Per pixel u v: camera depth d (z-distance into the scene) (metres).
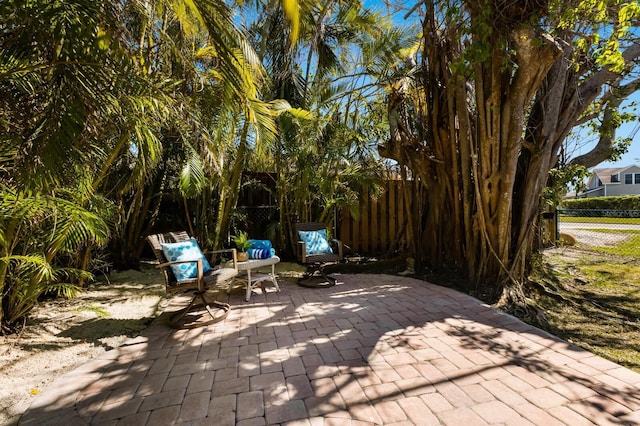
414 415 1.70
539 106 4.16
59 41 1.70
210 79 3.59
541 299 3.70
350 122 5.73
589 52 3.73
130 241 5.34
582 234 7.97
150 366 2.28
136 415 1.75
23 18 1.65
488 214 4.09
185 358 2.39
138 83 2.36
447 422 1.64
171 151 4.91
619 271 4.66
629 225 8.80
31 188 1.81
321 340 2.66
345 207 6.08
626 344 2.55
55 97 1.71
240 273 4.47
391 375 2.09
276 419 1.69
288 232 6.07
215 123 3.88
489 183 4.02
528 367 2.17
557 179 4.98
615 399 1.80
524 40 3.25
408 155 5.04
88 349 2.56
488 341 2.58
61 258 3.71
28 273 2.66
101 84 1.86
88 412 1.78
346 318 3.16
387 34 5.15
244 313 3.35
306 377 2.09
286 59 5.43
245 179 6.17
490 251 4.11
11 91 1.93
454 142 4.54
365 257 6.39
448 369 2.15
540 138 4.01
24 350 2.50
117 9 2.08
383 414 1.71
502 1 3.21
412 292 4.04
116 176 4.32
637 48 3.88
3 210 2.14
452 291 4.07
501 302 3.57
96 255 4.35
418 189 5.22
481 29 3.21
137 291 4.24
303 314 3.30
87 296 3.97
